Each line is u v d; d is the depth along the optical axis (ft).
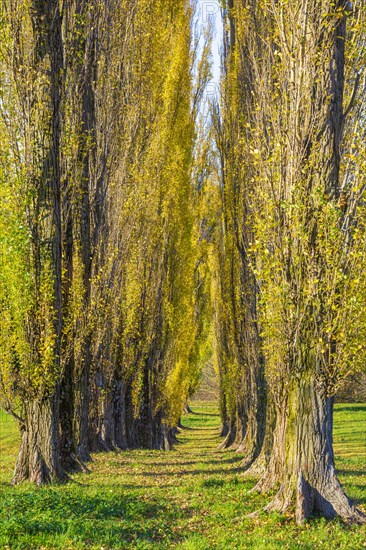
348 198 39.73
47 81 51.55
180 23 114.01
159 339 124.98
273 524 36.70
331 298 38.45
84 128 72.74
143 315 114.42
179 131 114.21
